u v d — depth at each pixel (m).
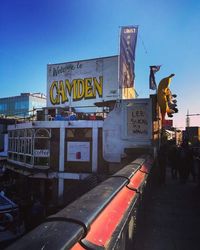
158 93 15.00
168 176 15.66
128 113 15.84
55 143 23.67
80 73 31.30
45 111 31.08
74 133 23.23
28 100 68.75
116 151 15.95
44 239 1.70
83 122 22.81
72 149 23.16
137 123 15.67
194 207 8.19
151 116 15.54
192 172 13.57
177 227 6.42
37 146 24.31
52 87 33.25
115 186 3.58
